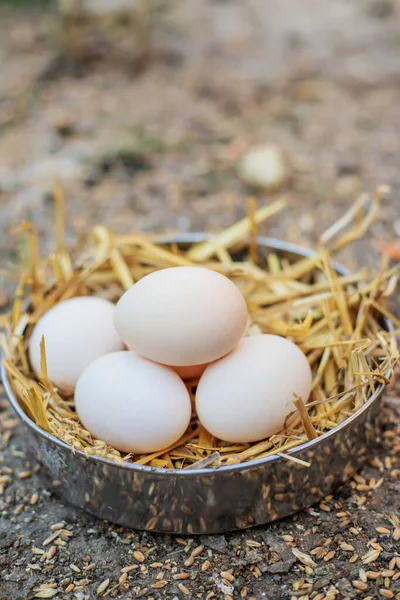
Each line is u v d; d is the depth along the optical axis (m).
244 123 0.92
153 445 0.45
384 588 0.44
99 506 0.47
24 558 0.47
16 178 0.81
